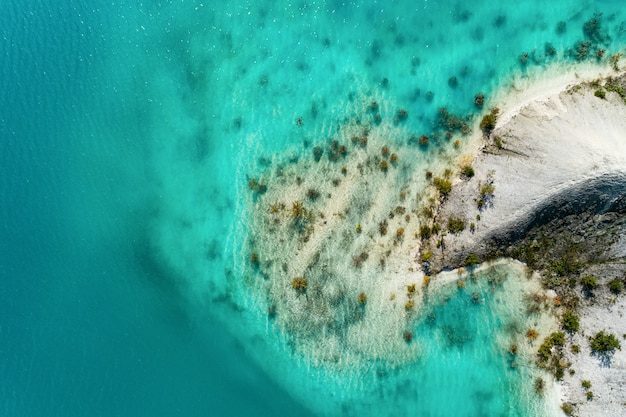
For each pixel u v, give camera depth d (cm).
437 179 2686
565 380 2605
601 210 2495
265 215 2803
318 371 2778
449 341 2702
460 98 2720
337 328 2748
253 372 2836
